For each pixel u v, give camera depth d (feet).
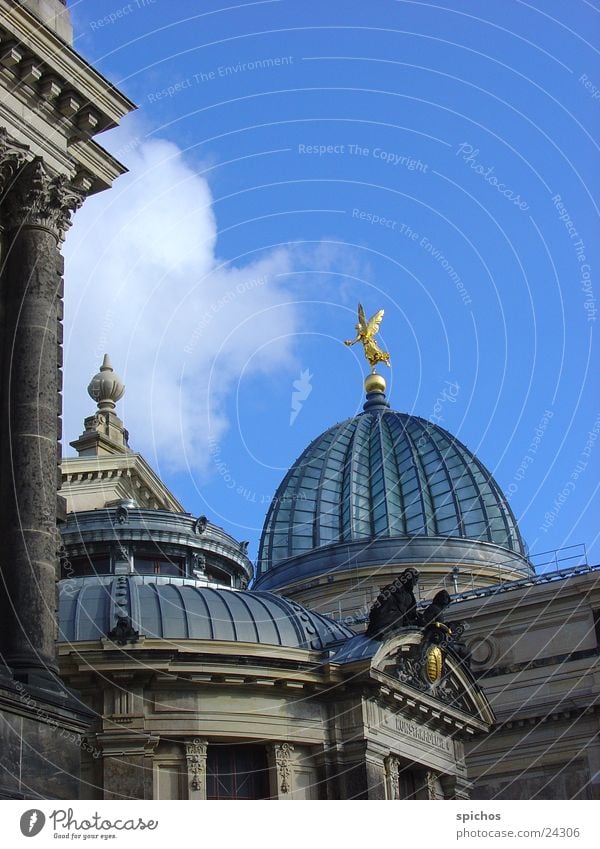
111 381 294.05
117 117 132.87
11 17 120.98
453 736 229.45
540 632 295.28
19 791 104.88
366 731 203.51
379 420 390.21
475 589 321.93
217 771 197.16
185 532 239.30
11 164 122.62
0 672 107.04
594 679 285.43
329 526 369.30
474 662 298.76
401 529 359.87
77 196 129.39
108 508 241.55
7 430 117.70
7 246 123.75
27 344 120.16
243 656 198.49
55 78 126.41
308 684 204.13
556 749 284.41
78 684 192.65
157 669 193.36
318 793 201.77
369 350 417.49
